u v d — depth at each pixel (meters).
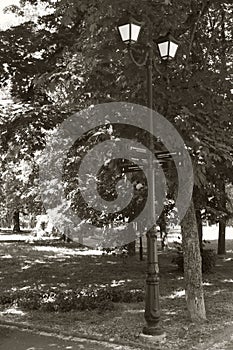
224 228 20.91
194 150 7.98
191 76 8.84
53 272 15.36
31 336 7.74
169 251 21.08
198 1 9.48
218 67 10.16
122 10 7.36
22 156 14.48
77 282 13.20
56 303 9.73
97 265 16.98
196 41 10.55
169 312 9.19
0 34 11.80
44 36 11.79
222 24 12.43
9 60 11.97
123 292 10.84
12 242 28.48
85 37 8.78
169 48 7.70
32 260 18.88
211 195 11.97
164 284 12.62
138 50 7.60
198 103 8.63
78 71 9.44
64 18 8.02
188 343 7.11
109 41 8.19
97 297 10.34
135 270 15.53
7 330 8.16
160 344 7.06
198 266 8.62
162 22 7.69
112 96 8.97
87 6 7.68
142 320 8.55
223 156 8.19
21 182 27.28
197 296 8.49
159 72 8.21
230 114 8.98
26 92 12.45
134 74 8.40
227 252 22.48
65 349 6.96
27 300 10.22
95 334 7.68
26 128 11.57
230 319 8.58
